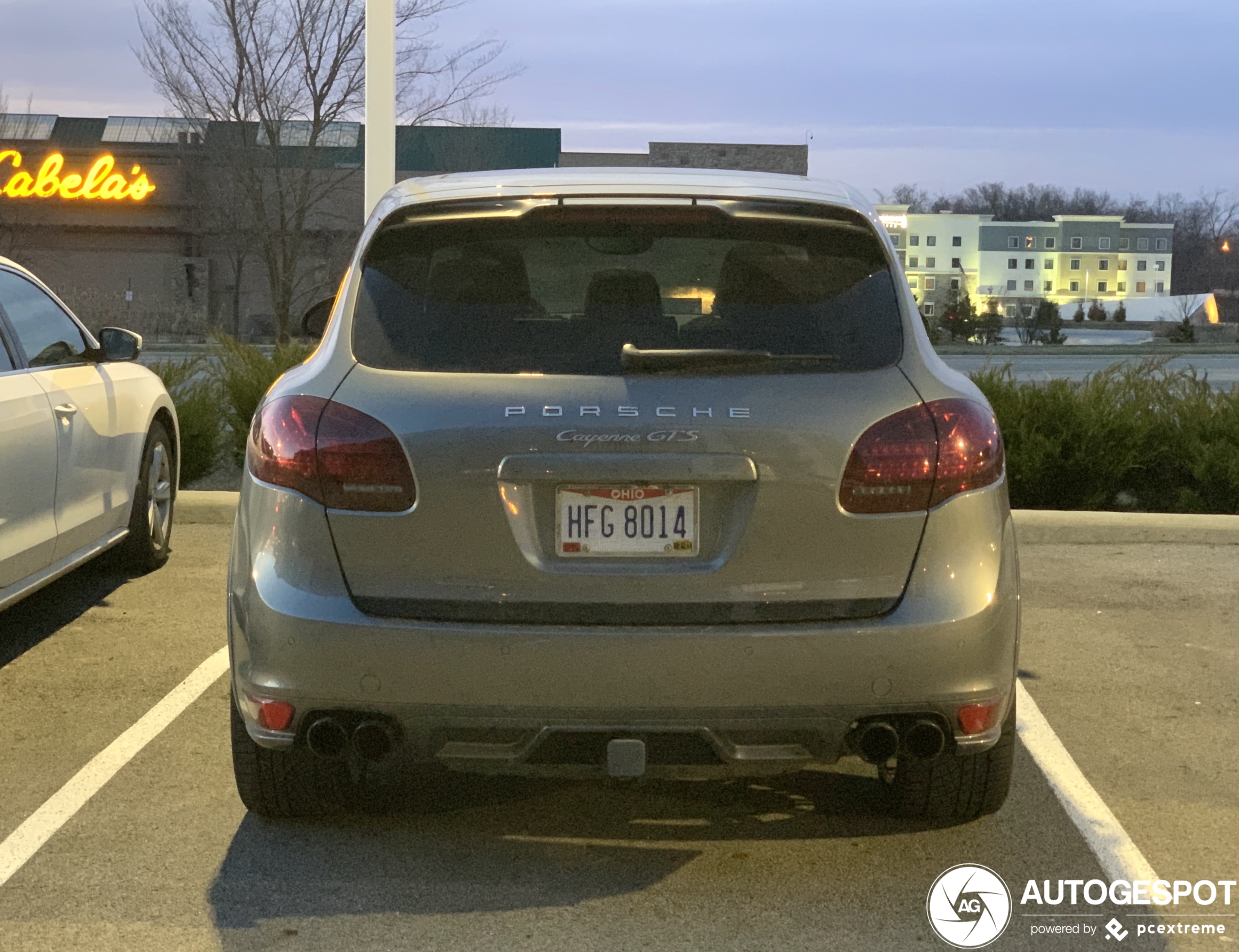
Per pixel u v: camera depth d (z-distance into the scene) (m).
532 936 3.14
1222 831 3.81
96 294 49.06
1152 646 5.85
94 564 6.74
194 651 5.52
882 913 3.27
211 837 3.68
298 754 3.55
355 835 3.71
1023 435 9.29
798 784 4.11
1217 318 66.12
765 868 3.52
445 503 3.06
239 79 24.69
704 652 3.02
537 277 3.29
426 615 3.09
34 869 3.47
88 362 6.08
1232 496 9.22
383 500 3.08
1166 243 116.75
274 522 3.16
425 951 3.07
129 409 6.40
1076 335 57.75
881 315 3.27
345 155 27.80
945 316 49.97
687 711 3.05
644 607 3.06
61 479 5.49
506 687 3.04
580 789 4.05
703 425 3.05
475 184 3.57
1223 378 24.34
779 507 3.05
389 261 3.36
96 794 3.98
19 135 50.81
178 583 6.68
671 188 3.45
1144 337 57.16
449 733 3.12
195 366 10.48
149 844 3.63
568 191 3.41
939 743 3.14
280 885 3.39
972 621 3.09
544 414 3.06
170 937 3.12
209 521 8.28
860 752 3.15
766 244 3.36
